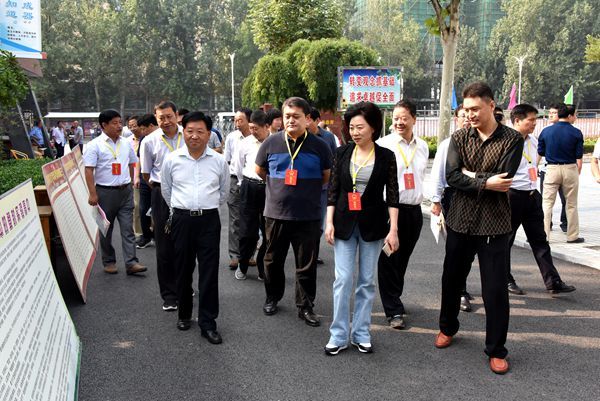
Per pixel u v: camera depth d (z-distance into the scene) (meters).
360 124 3.87
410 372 3.66
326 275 6.17
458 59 61.84
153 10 52.50
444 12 10.07
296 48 18.05
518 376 3.57
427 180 13.95
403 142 4.75
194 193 4.27
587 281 5.73
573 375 3.58
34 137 15.41
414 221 4.70
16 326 2.52
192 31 53.84
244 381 3.53
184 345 4.14
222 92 57.53
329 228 3.98
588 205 10.56
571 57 55.72
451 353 3.97
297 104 4.46
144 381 3.52
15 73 7.05
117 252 7.34
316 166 4.55
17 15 10.17
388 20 57.72
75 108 54.81
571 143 7.03
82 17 49.94
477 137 3.70
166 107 5.14
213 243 4.29
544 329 4.41
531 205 5.22
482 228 3.65
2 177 6.61
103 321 4.67
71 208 5.78
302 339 4.26
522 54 54.84
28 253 3.14
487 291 3.68
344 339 3.99
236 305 5.11
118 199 6.09
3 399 2.10
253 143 5.87
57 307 3.55
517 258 6.76
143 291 5.55
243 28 54.72
